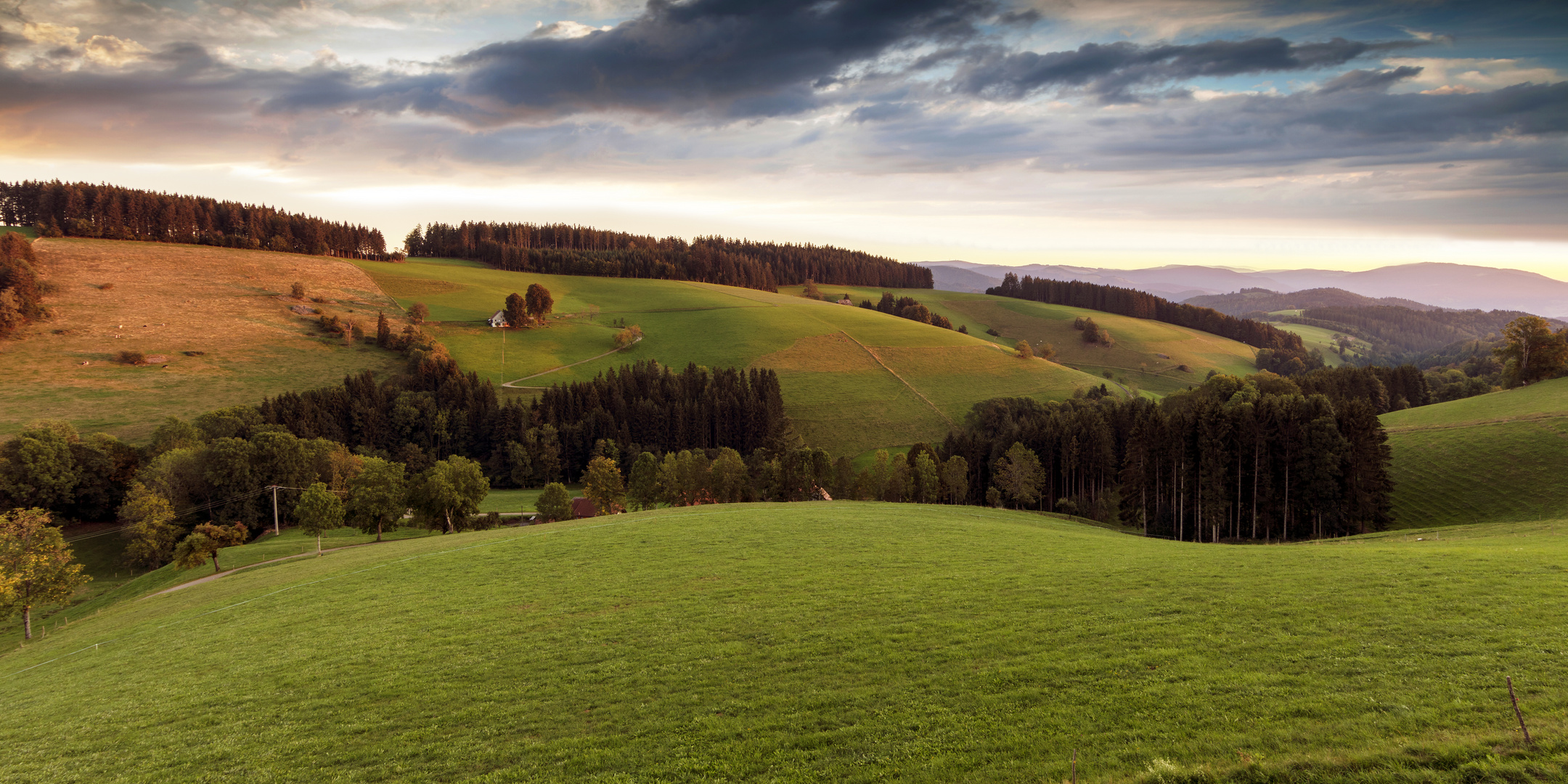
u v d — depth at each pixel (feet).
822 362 616.39
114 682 97.71
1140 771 47.91
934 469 330.34
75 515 336.70
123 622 147.23
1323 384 413.59
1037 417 449.89
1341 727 51.06
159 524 275.80
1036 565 118.52
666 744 61.67
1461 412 282.97
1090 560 121.19
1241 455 246.47
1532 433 231.71
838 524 173.78
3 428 400.26
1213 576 99.04
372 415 471.21
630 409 510.99
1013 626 83.92
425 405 497.87
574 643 92.17
